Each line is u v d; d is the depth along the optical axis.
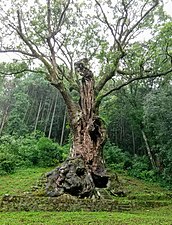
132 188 16.03
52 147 21.91
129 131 30.39
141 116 22.80
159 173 21.06
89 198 10.70
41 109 37.81
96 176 12.34
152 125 19.88
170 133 17.89
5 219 7.22
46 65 14.77
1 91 36.97
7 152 19.95
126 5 14.93
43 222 7.01
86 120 13.41
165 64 15.42
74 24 16.30
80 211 9.22
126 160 24.00
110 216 8.18
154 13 16.36
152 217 8.27
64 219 7.46
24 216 7.75
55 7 15.38
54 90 37.53
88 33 16.61
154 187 17.95
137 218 7.94
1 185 14.10
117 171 22.38
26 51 15.62
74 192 10.80
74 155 12.84
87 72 14.17
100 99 14.21
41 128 34.75
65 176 11.20
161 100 18.19
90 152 12.79
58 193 10.55
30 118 36.84
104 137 13.20
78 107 14.07
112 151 24.94
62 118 35.91
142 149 28.23
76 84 15.34
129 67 15.34
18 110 32.78
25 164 20.47
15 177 16.53
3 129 33.28
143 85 24.98
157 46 15.57
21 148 21.52
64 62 16.47
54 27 15.48
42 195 10.50
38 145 21.77
